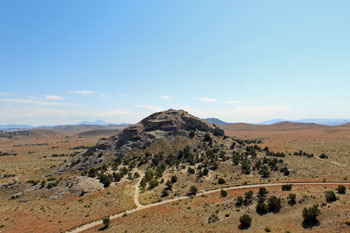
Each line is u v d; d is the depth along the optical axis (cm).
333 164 9006
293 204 4284
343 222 3144
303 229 3216
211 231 3566
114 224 4556
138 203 5928
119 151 13150
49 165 15025
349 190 4794
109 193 7094
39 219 5347
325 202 4078
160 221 4391
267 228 3353
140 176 9200
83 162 12519
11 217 5591
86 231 4394
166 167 10356
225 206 4775
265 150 13612
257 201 4728
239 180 7688
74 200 6838
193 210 4825
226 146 13325
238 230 3488
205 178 8088
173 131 14400
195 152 12181
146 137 14012
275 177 7775
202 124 15600
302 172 8038
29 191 7969
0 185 9400
